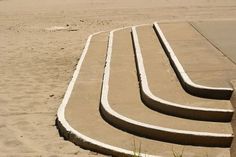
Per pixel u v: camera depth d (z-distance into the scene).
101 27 18.03
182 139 6.46
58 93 9.73
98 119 7.55
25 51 14.05
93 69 10.57
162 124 6.78
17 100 9.33
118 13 21.77
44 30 17.88
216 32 12.06
